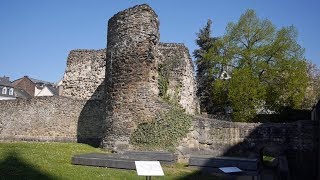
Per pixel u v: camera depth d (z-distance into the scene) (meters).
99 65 25.77
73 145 18.61
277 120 28.52
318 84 39.38
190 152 16.58
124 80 16.91
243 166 13.59
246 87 29.50
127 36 17.12
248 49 31.81
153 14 17.41
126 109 16.62
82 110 24.27
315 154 16.95
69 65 26.56
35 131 25.16
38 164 11.52
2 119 26.52
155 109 16.45
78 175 10.55
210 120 17.61
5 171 10.00
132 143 16.25
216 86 32.25
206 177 12.52
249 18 32.41
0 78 64.06
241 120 29.25
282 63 30.22
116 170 12.10
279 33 30.95
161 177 11.55
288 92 29.92
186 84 21.92
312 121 17.34
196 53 40.50
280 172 15.45
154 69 17.06
